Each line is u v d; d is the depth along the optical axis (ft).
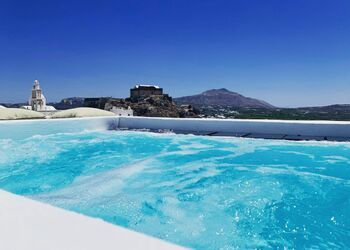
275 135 21.76
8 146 21.31
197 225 9.81
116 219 10.23
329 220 10.03
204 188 13.16
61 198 12.27
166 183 13.89
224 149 19.56
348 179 13.69
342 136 19.71
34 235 3.46
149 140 22.82
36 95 59.52
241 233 9.30
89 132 26.02
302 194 12.17
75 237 3.41
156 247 3.17
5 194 5.00
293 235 9.11
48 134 24.41
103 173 15.69
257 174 14.67
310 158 16.79
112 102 205.87
